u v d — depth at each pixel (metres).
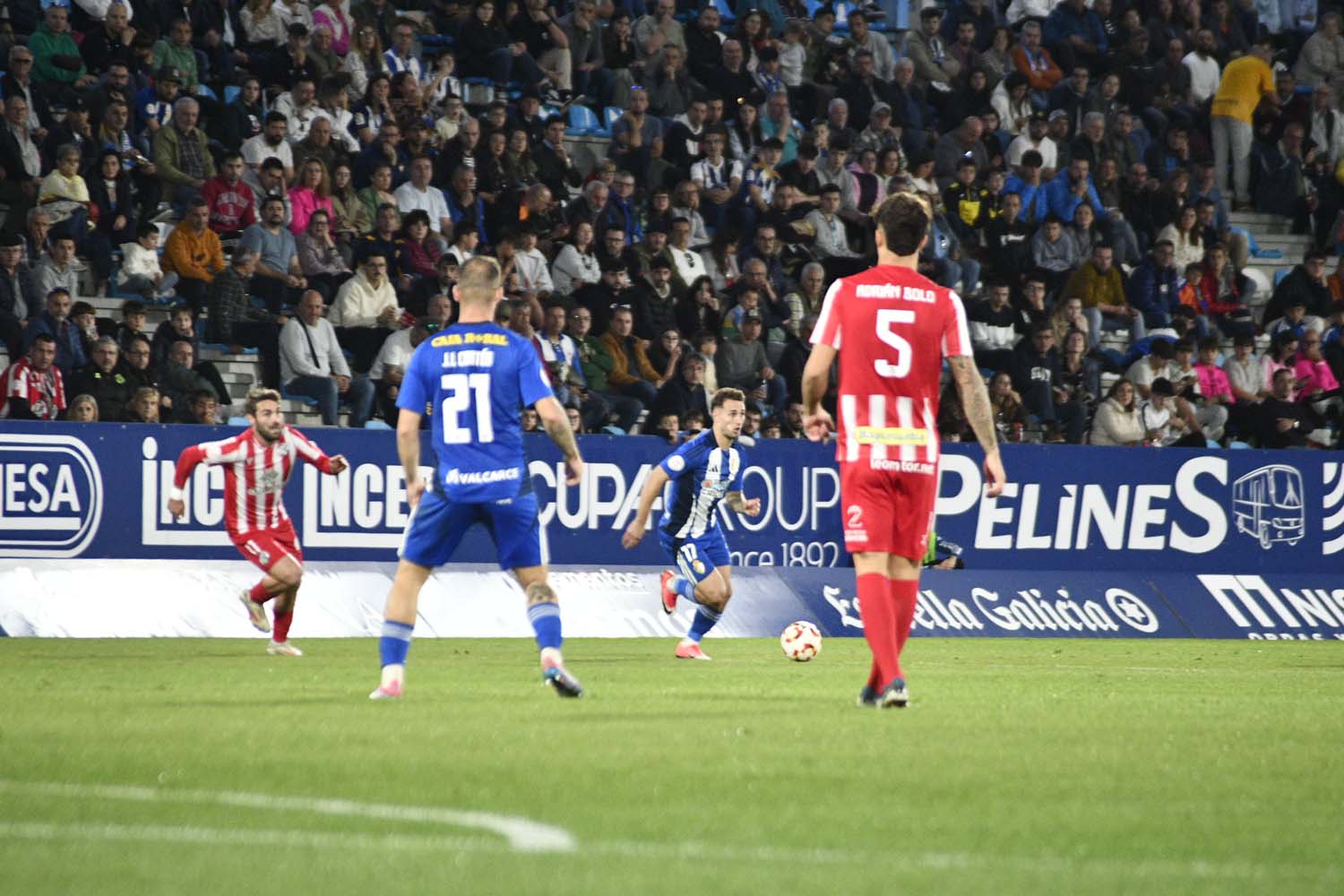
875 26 74.06
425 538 22.30
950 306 21.44
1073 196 66.06
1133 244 66.69
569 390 51.66
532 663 32.09
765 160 64.00
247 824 12.27
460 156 58.22
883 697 21.30
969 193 64.69
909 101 68.00
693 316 56.81
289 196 54.12
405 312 53.22
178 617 42.28
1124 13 74.50
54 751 16.27
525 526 22.34
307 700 22.27
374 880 10.31
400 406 22.11
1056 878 10.71
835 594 48.69
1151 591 52.50
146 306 51.28
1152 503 53.06
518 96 63.78
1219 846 12.02
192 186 53.91
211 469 44.25
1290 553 54.38
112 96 52.62
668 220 59.16
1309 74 77.62
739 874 10.63
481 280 22.06
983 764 16.06
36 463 42.56
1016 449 51.72
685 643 35.53
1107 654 40.75
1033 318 61.81
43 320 46.88
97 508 43.12
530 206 57.69
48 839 11.67
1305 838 12.41
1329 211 72.88
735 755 16.31
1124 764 16.33
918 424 21.31
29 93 51.56
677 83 65.38
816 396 21.56
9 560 41.66
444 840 11.72
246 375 51.59
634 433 54.00
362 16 61.25
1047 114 70.69
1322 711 22.97
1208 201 68.50
